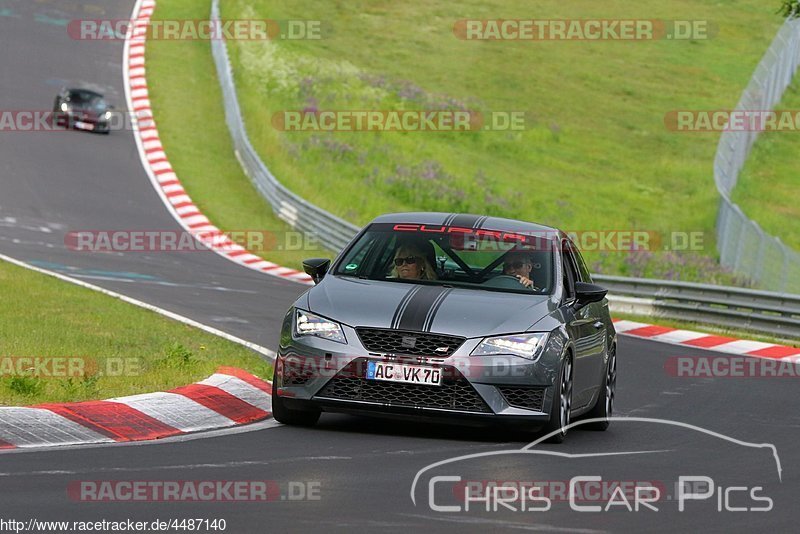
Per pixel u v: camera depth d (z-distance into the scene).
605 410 37.44
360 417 35.53
